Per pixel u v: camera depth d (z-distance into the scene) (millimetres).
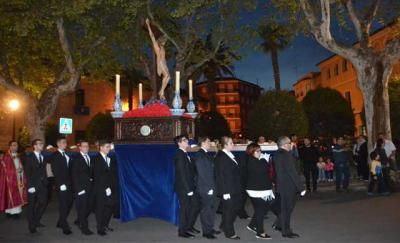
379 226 8695
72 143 38938
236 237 7891
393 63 16281
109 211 8742
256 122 32000
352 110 39938
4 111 26391
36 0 16328
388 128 16312
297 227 8812
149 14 17438
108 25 19453
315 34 16578
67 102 38875
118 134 9773
